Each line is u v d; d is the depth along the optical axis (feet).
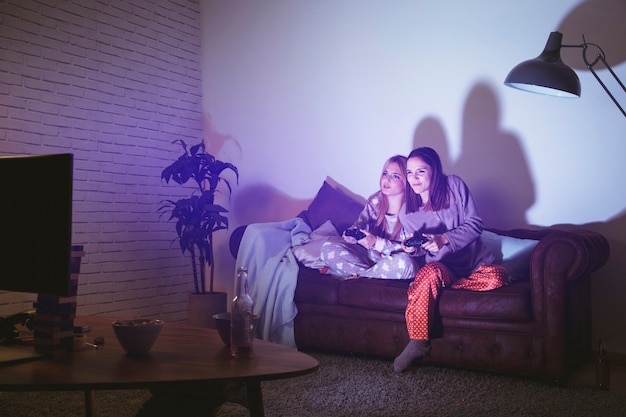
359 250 13.21
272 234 14.14
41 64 14.30
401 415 8.62
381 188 13.58
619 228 12.61
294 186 16.89
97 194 15.48
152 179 16.93
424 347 10.89
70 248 5.59
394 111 15.28
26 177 5.92
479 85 14.14
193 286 18.03
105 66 15.72
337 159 16.17
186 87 18.10
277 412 8.73
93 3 15.46
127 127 16.28
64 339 5.94
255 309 13.35
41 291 5.73
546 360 10.17
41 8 14.32
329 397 9.46
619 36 12.61
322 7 16.43
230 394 5.68
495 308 10.44
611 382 10.57
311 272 13.03
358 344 12.05
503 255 12.05
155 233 16.96
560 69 11.30
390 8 15.35
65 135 14.78
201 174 15.78
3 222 6.09
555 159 13.25
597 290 12.78
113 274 15.81
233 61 17.99
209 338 6.84
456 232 11.86
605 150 12.75
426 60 14.83
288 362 5.60
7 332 6.44
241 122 17.83
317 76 16.51
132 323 6.11
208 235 15.92
